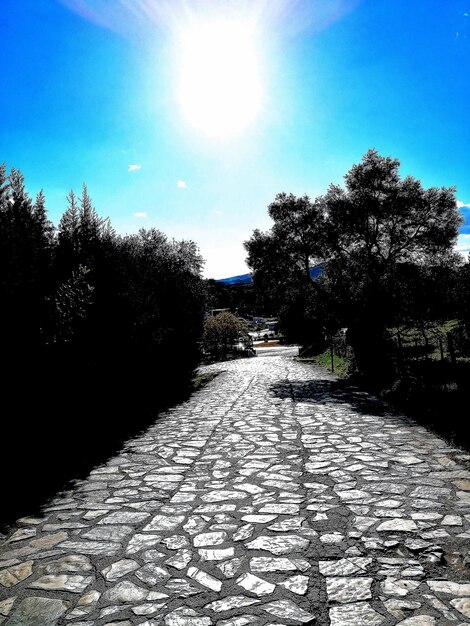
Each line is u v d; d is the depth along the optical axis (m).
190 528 4.15
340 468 5.79
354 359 19.38
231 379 18.52
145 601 2.97
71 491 5.39
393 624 2.62
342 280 19.80
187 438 8.05
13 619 2.82
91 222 10.10
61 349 8.11
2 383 6.72
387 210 19.20
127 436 8.44
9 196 7.23
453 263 19.02
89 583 3.24
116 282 10.16
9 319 6.43
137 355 12.52
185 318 17.30
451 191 19.14
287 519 4.25
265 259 22.56
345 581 3.11
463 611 2.73
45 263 8.12
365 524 4.05
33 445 7.55
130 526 4.27
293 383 16.22
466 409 8.45
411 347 21.41
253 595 2.98
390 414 9.49
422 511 4.28
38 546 3.91
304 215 21.44
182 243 20.52
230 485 5.36
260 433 8.16
